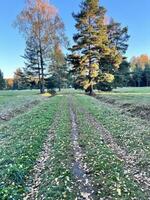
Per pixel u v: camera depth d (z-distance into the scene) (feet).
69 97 214.28
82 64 230.07
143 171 42.91
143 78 462.19
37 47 227.40
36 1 217.15
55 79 358.23
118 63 250.16
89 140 62.49
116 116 98.07
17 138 63.82
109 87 268.41
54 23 221.46
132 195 34.19
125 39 285.84
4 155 48.88
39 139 62.64
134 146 56.13
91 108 125.90
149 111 97.50
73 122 91.04
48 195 34.32
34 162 47.39
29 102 156.35
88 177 40.70
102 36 229.04
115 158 48.11
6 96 214.48
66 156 49.93
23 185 38.32
